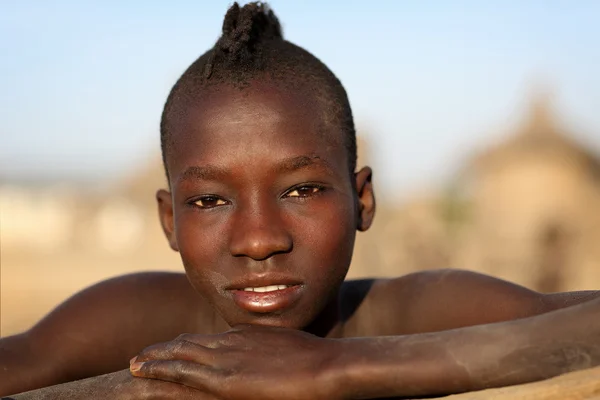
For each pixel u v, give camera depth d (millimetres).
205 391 2250
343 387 2145
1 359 2906
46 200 47281
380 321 3164
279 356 2223
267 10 3057
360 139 13766
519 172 24688
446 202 24375
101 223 42750
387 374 2133
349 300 3217
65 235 42844
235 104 2609
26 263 31844
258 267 2588
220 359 2258
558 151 24969
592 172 25000
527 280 17844
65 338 3021
